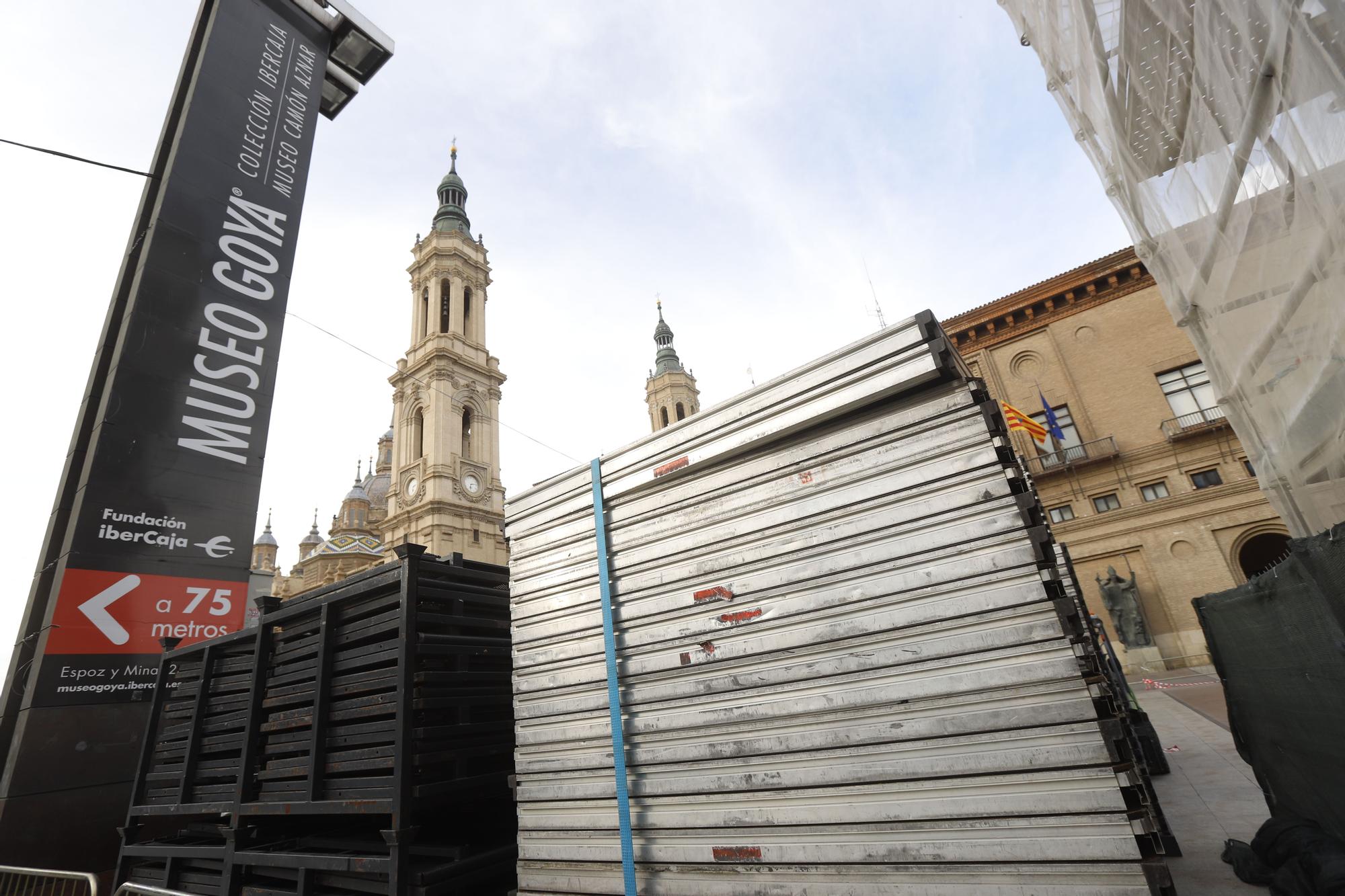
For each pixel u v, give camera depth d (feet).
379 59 47.11
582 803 9.97
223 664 16.58
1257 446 12.80
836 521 8.73
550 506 12.18
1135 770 6.34
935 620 7.66
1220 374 13.14
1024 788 6.73
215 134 34.22
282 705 14.69
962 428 8.10
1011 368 81.20
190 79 36.78
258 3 39.68
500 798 13.84
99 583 25.22
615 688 9.98
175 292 30.19
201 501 28.73
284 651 15.11
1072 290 78.02
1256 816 15.23
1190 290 12.52
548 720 10.84
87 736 23.62
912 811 7.26
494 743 13.60
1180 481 69.31
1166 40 10.82
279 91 38.40
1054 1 13.26
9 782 21.70
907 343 8.40
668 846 8.87
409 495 158.81
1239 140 8.62
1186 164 10.89
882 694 7.79
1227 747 24.66
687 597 9.77
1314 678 9.39
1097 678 6.70
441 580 14.14
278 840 14.37
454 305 175.83
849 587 8.38
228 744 15.28
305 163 38.01
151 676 25.67
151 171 34.27
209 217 32.45
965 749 7.13
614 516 11.13
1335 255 7.46
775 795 8.20
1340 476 9.50
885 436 8.63
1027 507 7.38
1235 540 65.57
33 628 24.77
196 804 15.46
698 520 10.02
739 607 9.20
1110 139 12.88
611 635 10.32
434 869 11.38
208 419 29.86
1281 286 9.16
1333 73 6.30
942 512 7.97
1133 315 75.10
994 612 7.34
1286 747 11.69
